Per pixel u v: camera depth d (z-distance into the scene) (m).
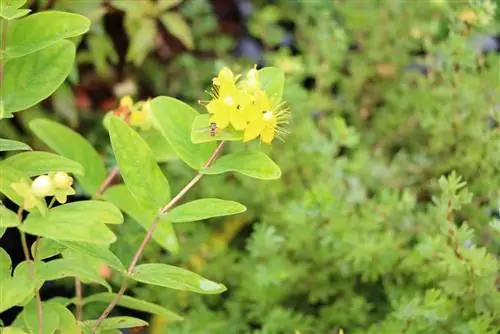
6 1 0.85
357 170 1.14
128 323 0.88
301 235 1.08
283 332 1.05
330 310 1.07
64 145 0.99
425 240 1.01
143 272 0.85
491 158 1.09
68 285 1.14
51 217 0.80
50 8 1.16
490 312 0.98
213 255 1.14
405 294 1.05
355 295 1.09
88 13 1.17
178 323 1.09
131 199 0.97
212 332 1.06
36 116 1.24
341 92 1.28
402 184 1.16
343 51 1.26
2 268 0.84
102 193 0.99
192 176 1.18
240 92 0.84
